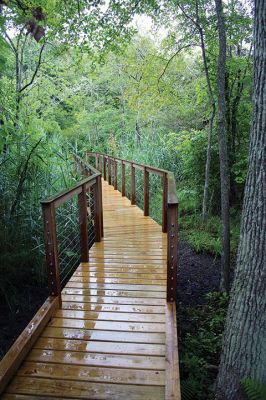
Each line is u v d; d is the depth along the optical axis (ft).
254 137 6.94
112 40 22.49
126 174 32.68
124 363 7.05
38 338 7.98
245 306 7.39
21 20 17.49
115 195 29.30
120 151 42.22
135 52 34.27
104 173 39.73
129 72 41.81
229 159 23.45
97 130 50.37
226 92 22.67
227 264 14.58
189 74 30.19
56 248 9.24
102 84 51.11
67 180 17.52
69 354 7.37
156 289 10.60
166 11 22.43
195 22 20.72
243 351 7.48
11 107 17.43
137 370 6.83
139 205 27.78
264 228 6.93
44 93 36.37
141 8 20.79
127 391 6.27
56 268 9.20
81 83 48.01
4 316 11.92
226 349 7.97
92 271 12.17
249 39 21.89
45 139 17.66
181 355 10.19
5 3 12.79
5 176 13.87
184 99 29.58
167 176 15.08
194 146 25.13
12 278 12.85
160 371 6.79
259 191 6.93
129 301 9.79
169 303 9.51
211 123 21.70
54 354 7.38
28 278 13.55
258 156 6.88
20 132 15.30
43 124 21.65
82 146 48.78
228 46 23.30
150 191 30.30
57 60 34.81
